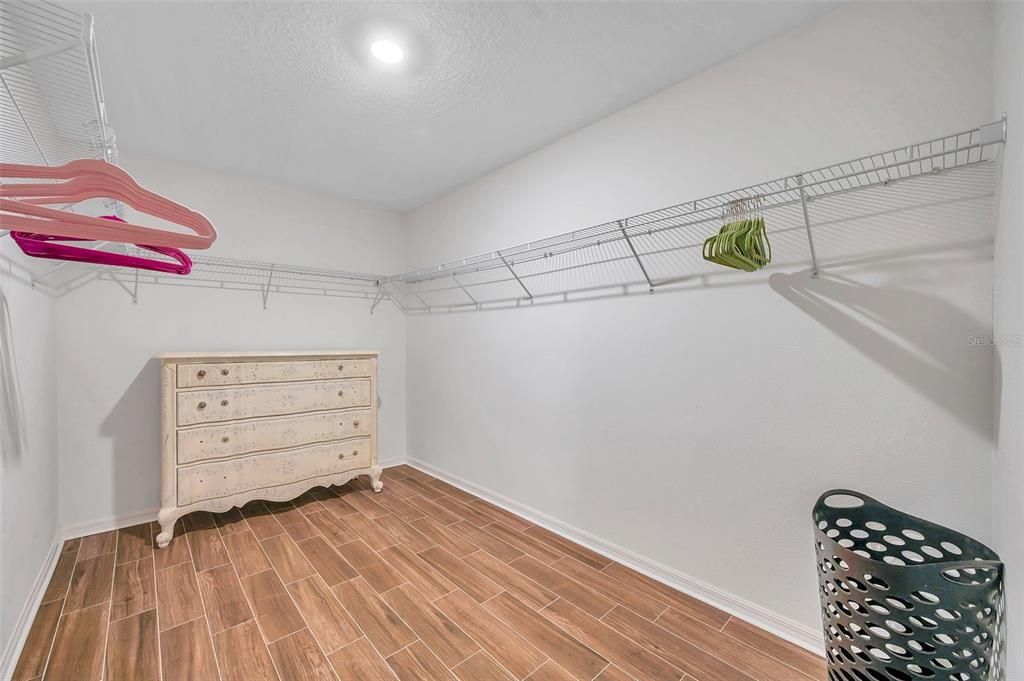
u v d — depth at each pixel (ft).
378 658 4.78
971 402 4.09
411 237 12.28
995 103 3.89
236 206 9.67
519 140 8.05
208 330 9.28
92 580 6.24
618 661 4.78
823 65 4.95
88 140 5.57
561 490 7.95
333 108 6.92
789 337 5.19
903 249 4.45
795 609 5.13
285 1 4.69
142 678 4.46
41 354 6.45
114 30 5.07
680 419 6.21
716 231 5.81
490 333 9.59
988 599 3.08
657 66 5.89
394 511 8.91
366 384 9.89
